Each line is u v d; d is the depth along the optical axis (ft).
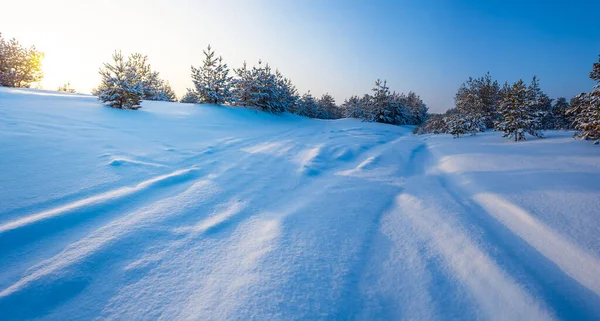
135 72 39.68
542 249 7.65
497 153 21.04
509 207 10.37
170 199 11.35
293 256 7.57
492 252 7.45
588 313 5.37
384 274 6.91
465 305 5.80
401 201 12.19
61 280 6.19
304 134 39.73
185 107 51.21
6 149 13.87
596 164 15.03
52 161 13.53
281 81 75.56
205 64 65.31
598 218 8.74
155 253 7.55
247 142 27.25
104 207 9.91
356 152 25.48
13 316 5.29
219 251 7.79
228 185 13.78
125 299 5.85
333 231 9.16
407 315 5.64
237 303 5.76
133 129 24.90
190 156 18.79
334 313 5.63
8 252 7.05
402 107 90.89
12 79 73.87
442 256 7.55
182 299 5.89
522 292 5.86
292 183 14.87
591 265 6.69
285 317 5.45
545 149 21.08
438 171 18.25
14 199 9.53
